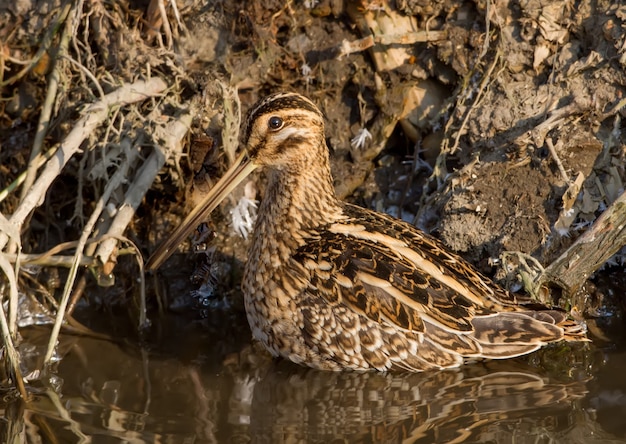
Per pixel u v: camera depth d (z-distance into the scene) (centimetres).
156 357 1137
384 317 1055
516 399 998
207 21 1245
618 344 1120
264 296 1100
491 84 1231
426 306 1053
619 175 1177
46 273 1245
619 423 941
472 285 1075
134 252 1180
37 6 1238
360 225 1114
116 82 1212
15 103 1265
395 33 1242
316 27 1266
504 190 1193
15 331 1103
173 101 1221
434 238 1147
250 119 1111
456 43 1236
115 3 1237
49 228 1276
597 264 1132
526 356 1099
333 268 1070
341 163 1288
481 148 1220
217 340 1186
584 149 1181
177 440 929
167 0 1227
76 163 1247
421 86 1269
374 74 1263
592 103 1180
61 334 1191
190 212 1189
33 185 1127
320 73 1266
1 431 955
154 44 1252
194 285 1277
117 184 1178
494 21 1214
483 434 926
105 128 1201
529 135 1182
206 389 1049
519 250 1167
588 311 1185
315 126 1113
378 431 938
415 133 1284
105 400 1023
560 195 1174
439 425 945
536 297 1132
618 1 1190
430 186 1253
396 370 1074
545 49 1216
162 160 1193
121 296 1266
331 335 1069
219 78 1231
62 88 1216
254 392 1040
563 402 988
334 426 951
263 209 1131
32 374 1085
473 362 1089
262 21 1240
